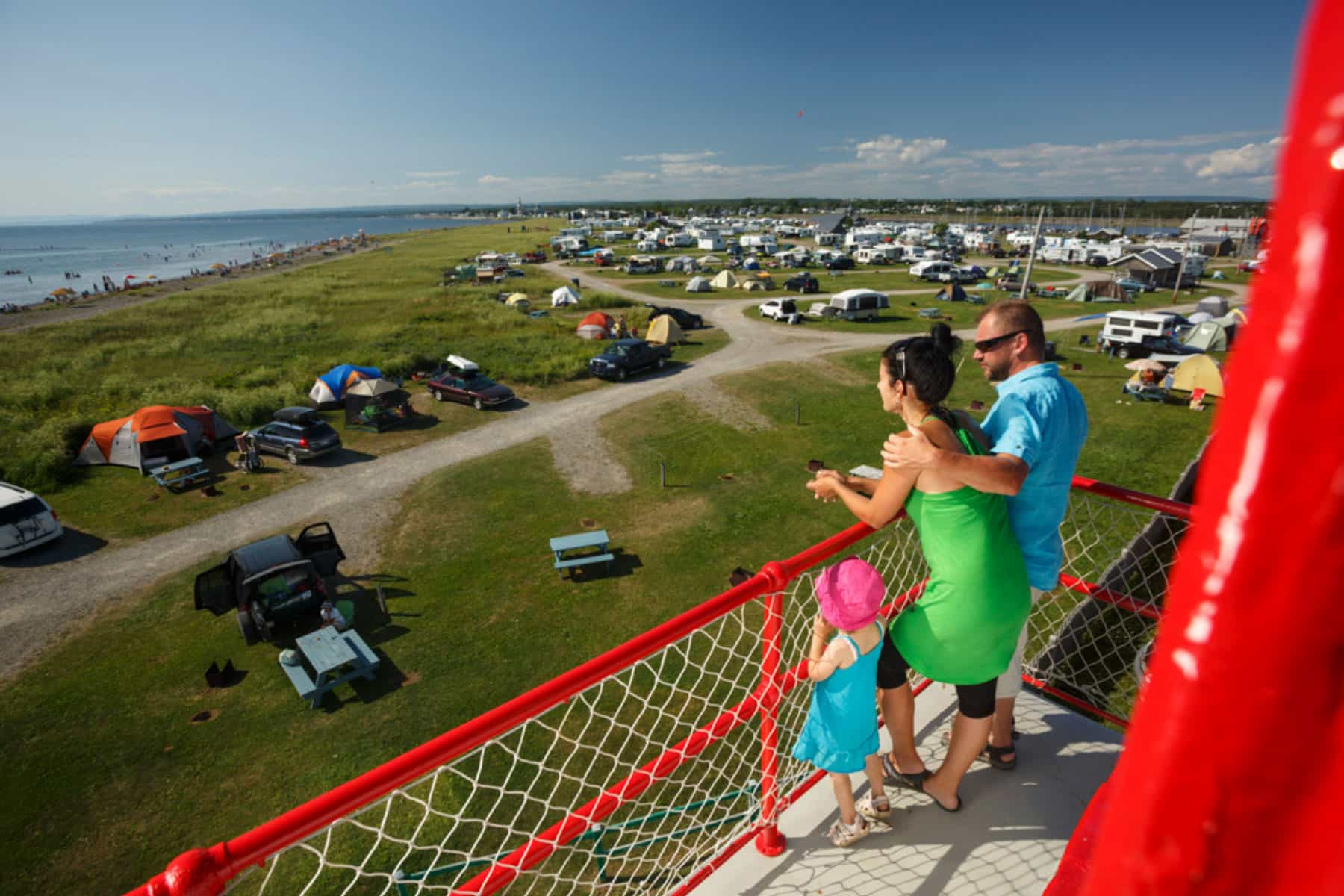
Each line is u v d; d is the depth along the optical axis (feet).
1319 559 0.80
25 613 41.60
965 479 7.33
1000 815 9.48
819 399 81.10
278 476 61.52
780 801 9.89
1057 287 169.78
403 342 110.83
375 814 26.81
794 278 167.94
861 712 8.71
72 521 53.21
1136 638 28.94
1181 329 106.22
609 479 60.18
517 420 76.59
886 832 9.34
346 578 44.80
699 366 98.32
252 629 37.50
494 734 6.14
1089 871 1.31
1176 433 68.33
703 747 8.08
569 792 27.35
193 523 52.95
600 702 32.01
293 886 24.16
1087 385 85.66
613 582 43.80
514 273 212.64
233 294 172.86
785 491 56.49
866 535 9.23
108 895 24.82
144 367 96.53
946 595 8.05
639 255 266.57
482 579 44.42
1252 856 0.97
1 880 25.31
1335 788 0.92
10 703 34.12
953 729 9.18
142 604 42.32
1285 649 0.88
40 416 72.95
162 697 34.24
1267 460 0.79
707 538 49.19
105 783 29.22
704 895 8.80
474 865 24.39
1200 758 0.99
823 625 8.93
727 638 36.22
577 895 21.43
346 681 34.73
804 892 8.70
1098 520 43.75
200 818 27.61
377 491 58.29
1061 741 10.77
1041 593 9.13
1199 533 0.96
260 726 32.27
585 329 116.78
